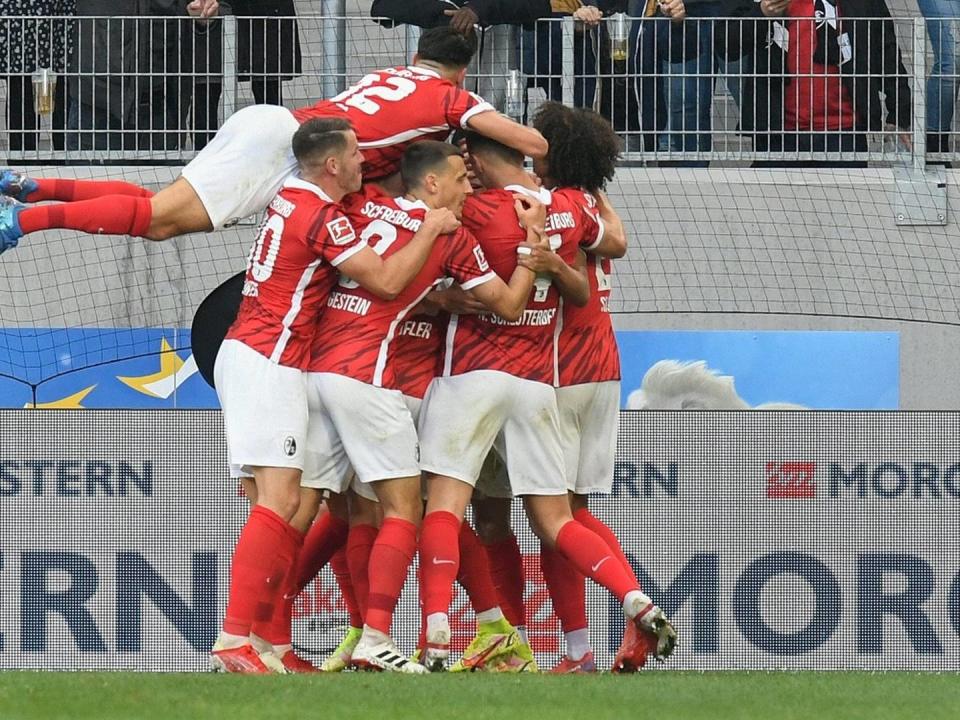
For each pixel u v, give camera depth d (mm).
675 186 30547
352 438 19859
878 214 30562
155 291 30234
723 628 24500
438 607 19906
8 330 30000
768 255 30516
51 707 14914
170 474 24484
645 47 30078
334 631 23875
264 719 14180
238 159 20781
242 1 30438
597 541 20531
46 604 24438
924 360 30406
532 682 17734
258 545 19391
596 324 21422
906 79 30469
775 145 30562
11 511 24453
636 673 20578
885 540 24531
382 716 14461
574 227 20625
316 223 19344
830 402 30297
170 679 17719
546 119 21453
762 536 24547
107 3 30266
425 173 19812
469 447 20391
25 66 30281
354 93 21016
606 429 21719
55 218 20188
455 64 21438
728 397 30203
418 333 20656
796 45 30156
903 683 19031
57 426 24484
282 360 19609
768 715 15055
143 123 30250
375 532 21172
